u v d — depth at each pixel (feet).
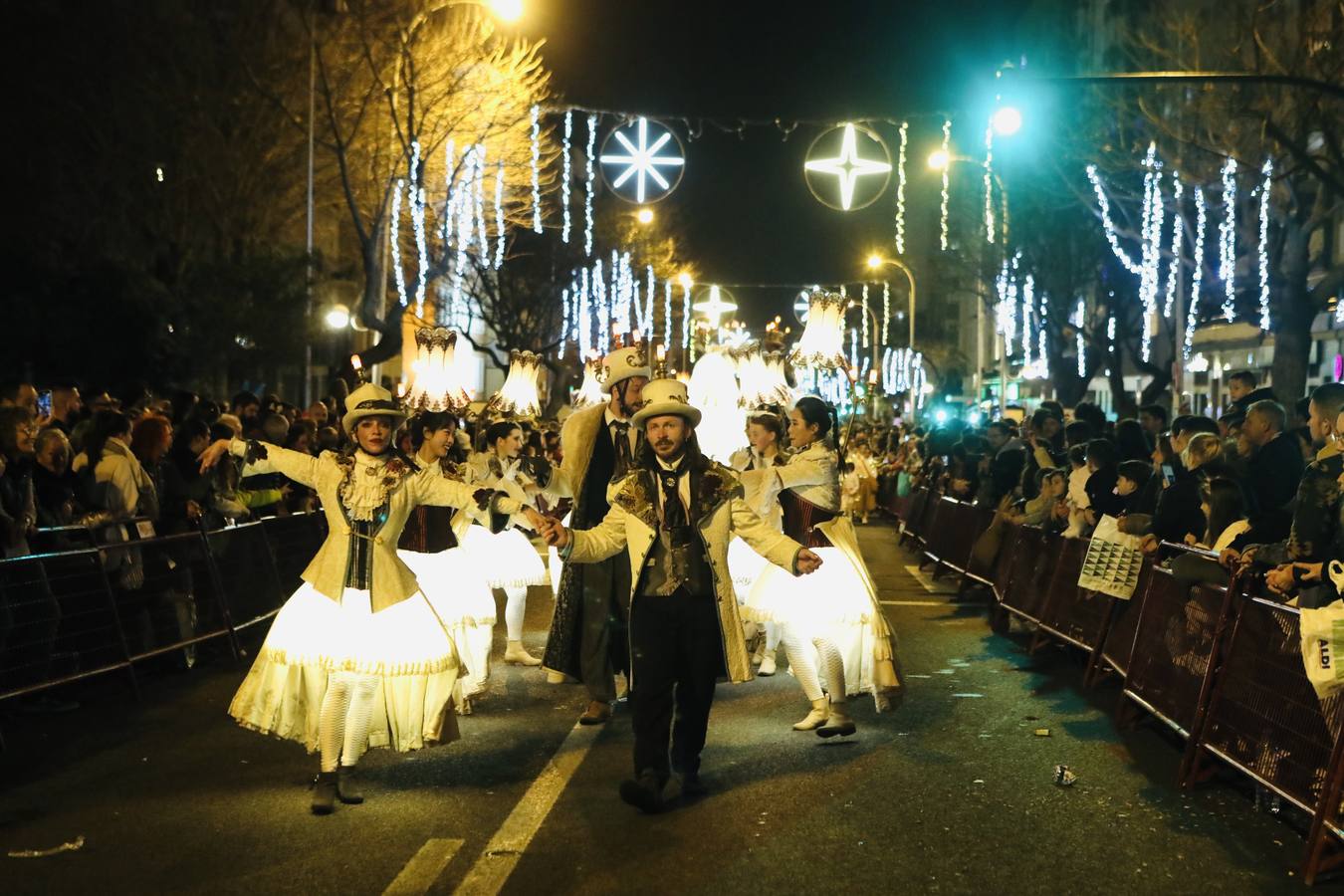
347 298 130.21
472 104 98.78
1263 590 26.40
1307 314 79.05
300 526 44.96
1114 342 125.70
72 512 34.19
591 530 23.07
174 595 35.35
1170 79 46.03
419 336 34.76
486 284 151.33
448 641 23.76
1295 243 78.02
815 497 28.19
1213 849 20.93
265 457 23.49
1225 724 24.25
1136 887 19.13
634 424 23.16
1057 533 40.70
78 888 18.95
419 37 94.07
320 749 23.09
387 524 23.34
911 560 68.74
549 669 29.43
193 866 19.85
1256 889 19.17
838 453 28.66
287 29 98.37
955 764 26.03
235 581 39.32
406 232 109.91
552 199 158.10
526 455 28.27
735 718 30.17
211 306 81.00
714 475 22.99
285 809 22.84
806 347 34.40
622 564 29.09
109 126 92.22
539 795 23.57
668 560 22.79
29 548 32.30
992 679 35.42
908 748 27.32
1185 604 27.32
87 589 31.27
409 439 34.14
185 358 79.92
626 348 29.48
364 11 90.33
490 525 34.76
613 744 27.53
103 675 31.42
